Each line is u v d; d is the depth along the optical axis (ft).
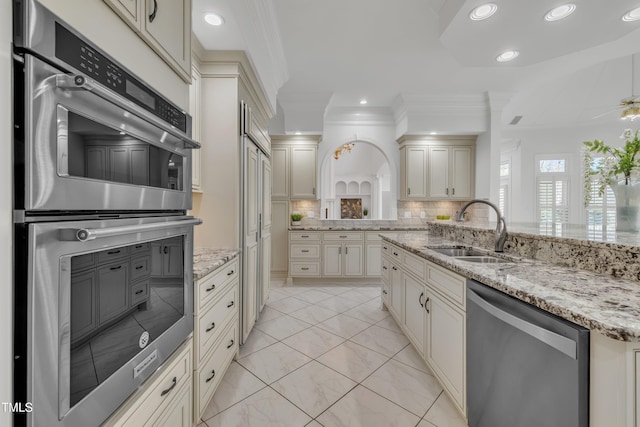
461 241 8.10
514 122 16.78
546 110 15.28
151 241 2.96
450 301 5.16
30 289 1.70
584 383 2.52
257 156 8.67
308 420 5.01
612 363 2.33
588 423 2.52
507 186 19.16
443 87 12.48
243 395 5.67
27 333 1.69
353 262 14.32
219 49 6.67
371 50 9.51
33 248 1.71
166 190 3.19
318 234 14.32
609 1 5.50
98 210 2.24
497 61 8.03
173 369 3.42
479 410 4.17
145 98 2.86
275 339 8.07
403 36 8.71
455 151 14.73
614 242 4.01
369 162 30.37
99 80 2.22
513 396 3.41
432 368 5.96
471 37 6.81
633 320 2.37
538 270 4.36
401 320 8.13
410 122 13.70
